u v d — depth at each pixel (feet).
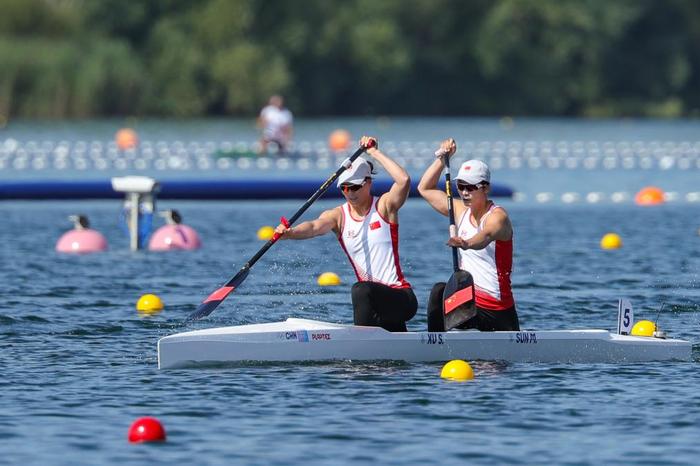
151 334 150.20
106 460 93.61
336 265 221.25
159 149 555.69
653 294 184.85
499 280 133.49
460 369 122.93
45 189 273.95
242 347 128.06
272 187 293.64
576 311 168.96
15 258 223.10
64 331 151.33
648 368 129.90
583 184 401.70
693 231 271.28
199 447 96.99
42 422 104.73
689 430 102.58
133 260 223.10
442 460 93.50
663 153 554.87
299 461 93.15
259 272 211.20
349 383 120.06
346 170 128.77
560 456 94.68
